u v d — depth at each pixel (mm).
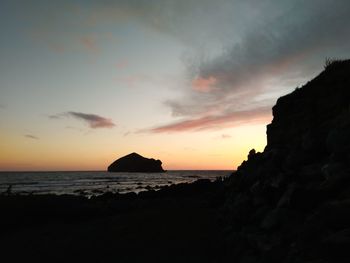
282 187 9188
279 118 15531
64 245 12094
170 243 11312
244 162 17969
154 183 97750
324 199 6980
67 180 118125
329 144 8633
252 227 9008
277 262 6367
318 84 13328
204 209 17594
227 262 8445
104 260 10086
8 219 15938
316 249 5277
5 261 10492
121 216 18203
